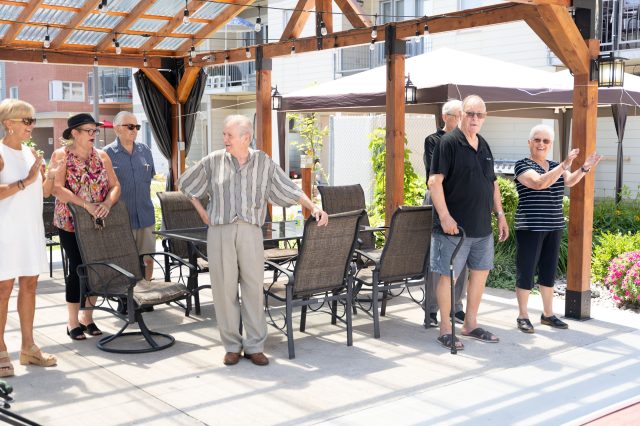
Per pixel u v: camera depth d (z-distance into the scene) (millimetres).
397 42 7273
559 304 6480
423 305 5848
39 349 4625
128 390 4160
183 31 9594
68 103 30469
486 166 4996
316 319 5930
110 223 5184
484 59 9141
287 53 8656
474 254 5172
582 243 5770
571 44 5520
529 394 4129
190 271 5891
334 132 14422
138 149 6105
